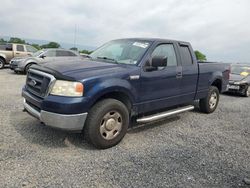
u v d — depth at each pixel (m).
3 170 3.25
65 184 3.04
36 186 2.96
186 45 5.89
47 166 3.44
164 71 5.05
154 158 3.92
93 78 3.88
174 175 3.43
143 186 3.11
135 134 4.99
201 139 4.93
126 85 4.28
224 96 10.66
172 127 5.61
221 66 7.16
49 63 4.50
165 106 5.31
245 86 10.58
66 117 3.67
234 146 4.67
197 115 6.80
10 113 5.73
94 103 4.03
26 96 4.32
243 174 3.59
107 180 3.19
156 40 5.15
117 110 4.20
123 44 5.36
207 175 3.49
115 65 4.51
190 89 5.93
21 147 3.97
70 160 3.67
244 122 6.42
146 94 4.74
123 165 3.62
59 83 3.77
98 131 3.99
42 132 4.65
